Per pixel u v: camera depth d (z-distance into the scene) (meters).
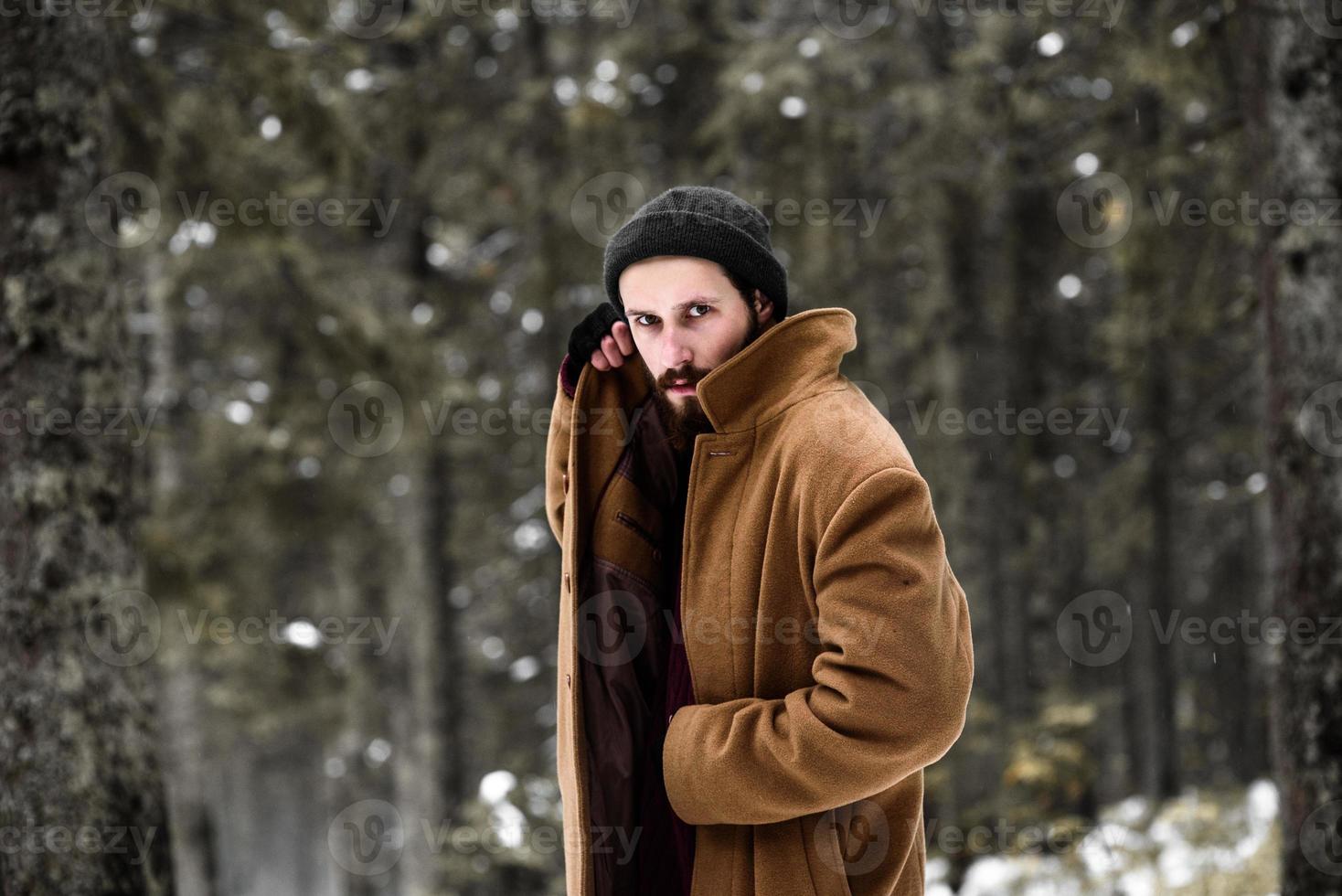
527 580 19.88
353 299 13.38
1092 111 12.73
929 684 2.32
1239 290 9.23
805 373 2.63
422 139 16.19
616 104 14.72
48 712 5.51
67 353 5.70
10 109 5.62
